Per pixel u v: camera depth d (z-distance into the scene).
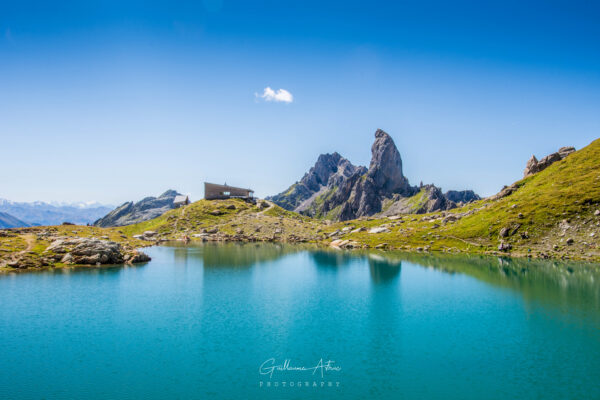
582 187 192.50
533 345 61.94
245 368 53.25
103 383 48.47
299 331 68.62
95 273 125.06
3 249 135.38
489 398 45.69
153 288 104.19
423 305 87.00
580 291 100.00
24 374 50.66
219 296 95.44
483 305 86.75
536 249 164.88
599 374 51.62
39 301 87.50
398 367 53.91
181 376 50.62
